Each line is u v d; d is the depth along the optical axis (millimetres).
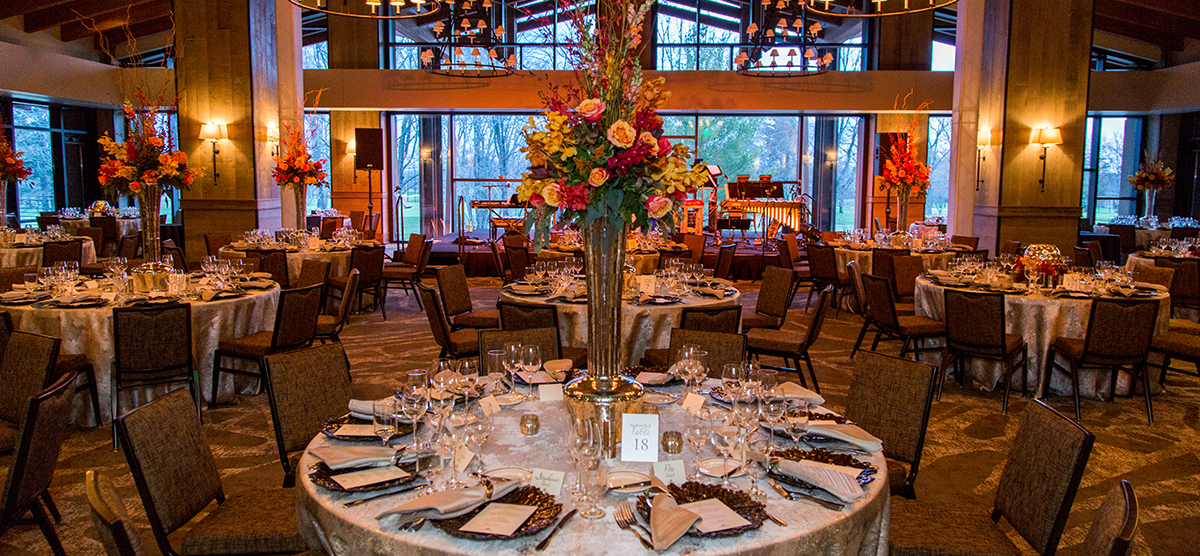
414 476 2064
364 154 14320
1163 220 15742
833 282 8680
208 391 4922
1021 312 5270
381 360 6434
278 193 11875
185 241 11023
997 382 5535
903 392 2910
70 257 8727
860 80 14398
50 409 2654
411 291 10234
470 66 13914
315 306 5051
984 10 11461
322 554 2145
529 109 14656
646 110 2301
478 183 16078
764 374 2297
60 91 14359
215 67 10758
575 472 2117
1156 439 4492
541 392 2822
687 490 1967
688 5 15148
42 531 3082
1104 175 16844
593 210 2217
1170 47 15703
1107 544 1644
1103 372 5254
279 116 11750
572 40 2297
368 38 15070
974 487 3840
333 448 2219
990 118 11352
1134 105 15469
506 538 1729
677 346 3566
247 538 2316
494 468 2137
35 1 12883
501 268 9383
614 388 2348
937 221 14602
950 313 5145
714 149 15883
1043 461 2287
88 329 4508
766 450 2021
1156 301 4605
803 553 1796
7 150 10375
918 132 15188
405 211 16250
